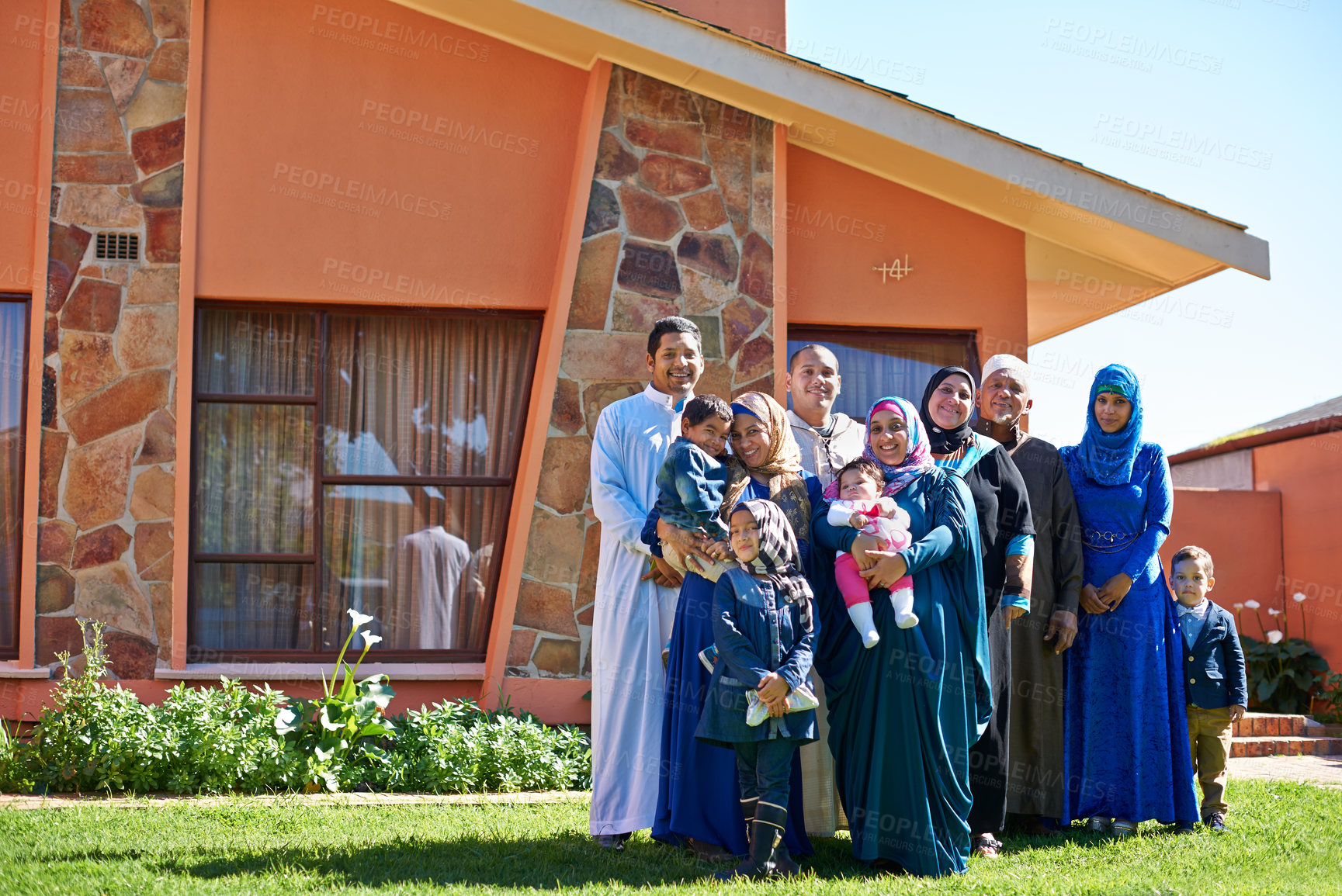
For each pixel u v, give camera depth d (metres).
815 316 8.25
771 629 4.43
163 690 7.28
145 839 4.95
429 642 7.82
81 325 7.44
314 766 6.50
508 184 7.93
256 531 7.72
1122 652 5.51
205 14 7.71
